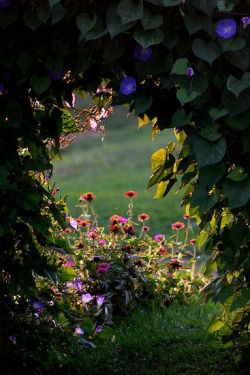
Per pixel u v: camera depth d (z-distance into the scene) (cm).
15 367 461
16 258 463
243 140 393
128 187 1795
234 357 516
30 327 469
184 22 370
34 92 425
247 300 456
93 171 2138
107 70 410
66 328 490
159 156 482
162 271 742
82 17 373
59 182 1959
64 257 604
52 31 390
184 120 384
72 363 525
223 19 364
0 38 392
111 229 734
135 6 364
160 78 384
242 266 462
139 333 626
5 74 407
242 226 445
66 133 493
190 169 465
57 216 472
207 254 990
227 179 403
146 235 768
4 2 372
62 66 395
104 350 577
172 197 1563
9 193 436
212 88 391
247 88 379
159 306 704
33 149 439
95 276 672
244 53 370
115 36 381
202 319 668
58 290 524
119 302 672
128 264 699
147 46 365
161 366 549
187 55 384
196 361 550
